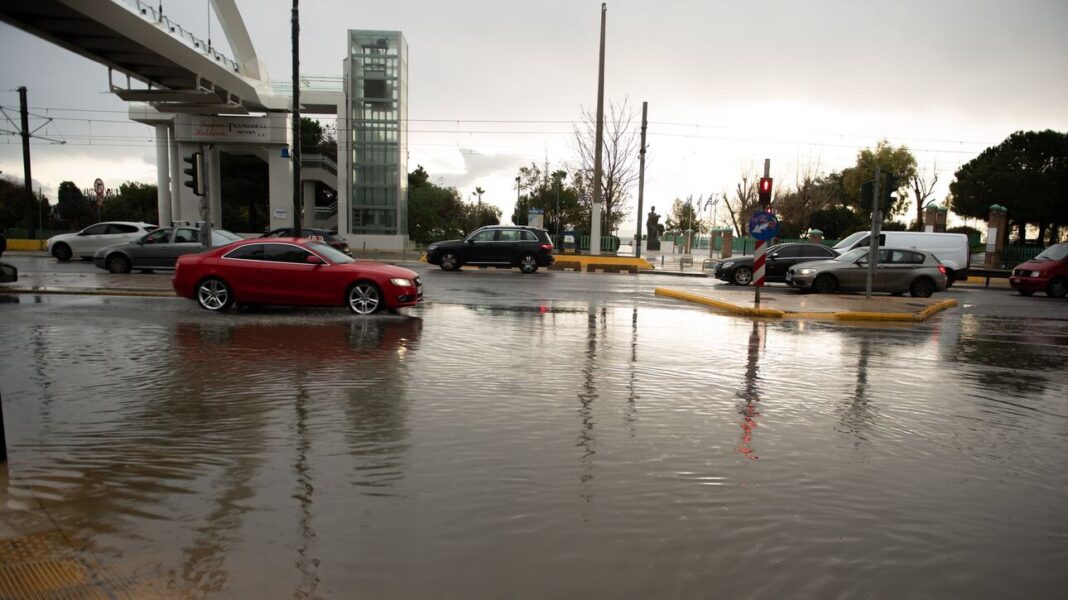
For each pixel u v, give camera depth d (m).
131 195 58.56
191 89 32.72
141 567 3.10
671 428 5.61
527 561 3.24
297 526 3.56
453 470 4.46
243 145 40.88
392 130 40.19
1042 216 46.03
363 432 5.25
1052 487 4.55
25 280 17.03
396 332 10.50
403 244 40.72
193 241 20.12
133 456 4.59
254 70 40.50
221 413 5.70
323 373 7.38
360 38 39.59
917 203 56.91
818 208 54.72
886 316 14.60
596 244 31.84
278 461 4.55
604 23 30.36
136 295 14.67
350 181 40.31
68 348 8.52
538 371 7.79
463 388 6.82
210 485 4.10
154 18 26.47
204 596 2.87
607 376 7.63
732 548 3.46
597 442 5.16
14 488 3.98
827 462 4.89
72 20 22.89
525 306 14.70
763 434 5.55
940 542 3.63
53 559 3.15
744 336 11.31
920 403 6.90
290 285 12.43
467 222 68.81
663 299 17.62
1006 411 6.70
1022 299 21.23
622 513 3.85
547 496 4.06
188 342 9.17
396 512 3.77
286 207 41.12
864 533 3.71
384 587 2.97
